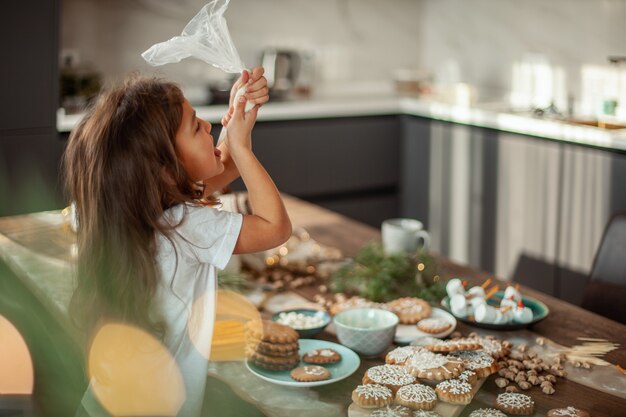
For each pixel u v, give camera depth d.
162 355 1.43
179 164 1.37
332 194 4.39
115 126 1.35
